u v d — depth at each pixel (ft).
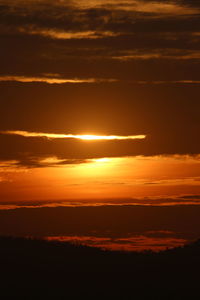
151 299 380.99
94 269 409.08
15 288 388.57
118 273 404.77
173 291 387.34
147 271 405.39
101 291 387.96
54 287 390.63
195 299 379.55
